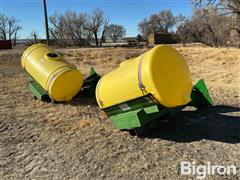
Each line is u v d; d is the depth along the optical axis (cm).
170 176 200
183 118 304
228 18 1025
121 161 225
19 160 237
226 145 240
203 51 821
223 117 302
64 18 2433
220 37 1241
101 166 220
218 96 381
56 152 246
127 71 260
